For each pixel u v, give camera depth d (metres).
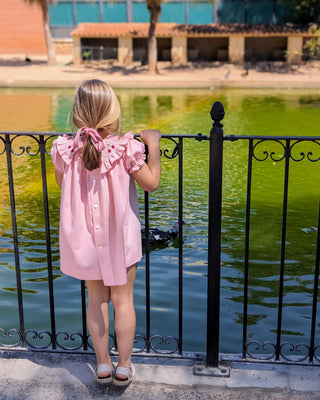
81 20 39.34
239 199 8.51
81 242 2.50
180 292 2.96
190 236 6.70
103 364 2.72
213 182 2.69
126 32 35.50
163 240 6.43
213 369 2.88
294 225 7.25
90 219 2.49
